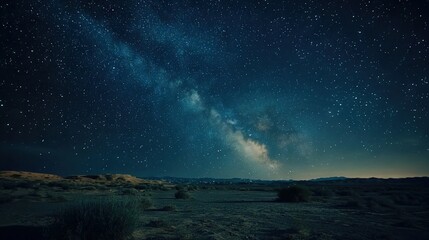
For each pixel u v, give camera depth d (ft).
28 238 31.48
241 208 65.16
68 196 95.76
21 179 211.00
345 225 42.32
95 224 27.37
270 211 59.16
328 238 33.01
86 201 30.32
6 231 34.68
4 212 53.11
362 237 33.96
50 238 26.89
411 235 35.99
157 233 33.58
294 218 48.52
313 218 49.47
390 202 78.33
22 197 81.87
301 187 87.66
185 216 50.14
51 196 84.33
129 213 29.89
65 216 27.89
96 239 27.07
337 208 66.54
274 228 38.81
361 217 51.47
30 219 44.21
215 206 70.08
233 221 44.68
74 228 26.94
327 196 112.06
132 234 31.30
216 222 43.42
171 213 54.44
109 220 27.84
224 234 34.60
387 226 42.14
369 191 153.89
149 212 55.57
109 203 30.30
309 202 83.20
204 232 35.55
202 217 48.98
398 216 52.01
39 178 233.14
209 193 138.72
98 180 251.80
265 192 151.12
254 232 36.04
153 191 153.28
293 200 85.56
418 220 48.49
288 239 32.27
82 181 231.30
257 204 76.28
